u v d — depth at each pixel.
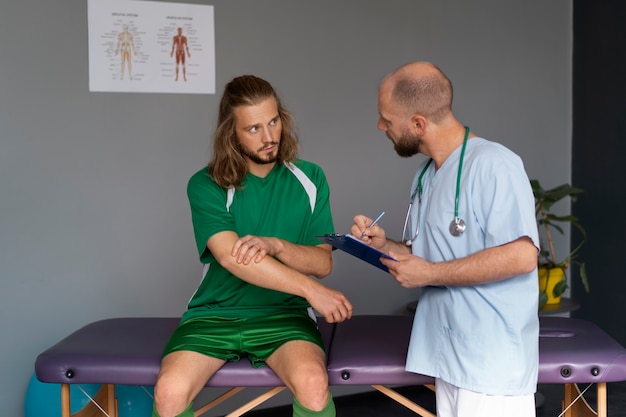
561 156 4.04
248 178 2.44
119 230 3.24
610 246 3.77
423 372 2.06
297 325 2.38
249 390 3.50
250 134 2.30
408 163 3.72
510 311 1.91
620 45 3.63
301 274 2.26
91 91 3.16
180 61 3.28
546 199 3.52
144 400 2.87
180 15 3.27
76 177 3.17
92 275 3.21
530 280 1.93
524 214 1.84
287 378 2.16
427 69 1.97
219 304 2.46
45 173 3.12
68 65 3.12
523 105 3.94
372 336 2.54
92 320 3.22
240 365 2.29
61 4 3.10
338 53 3.55
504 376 1.90
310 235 2.49
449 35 3.76
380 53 3.63
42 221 3.13
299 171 2.51
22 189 3.09
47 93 3.10
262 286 2.26
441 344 2.01
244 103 2.27
